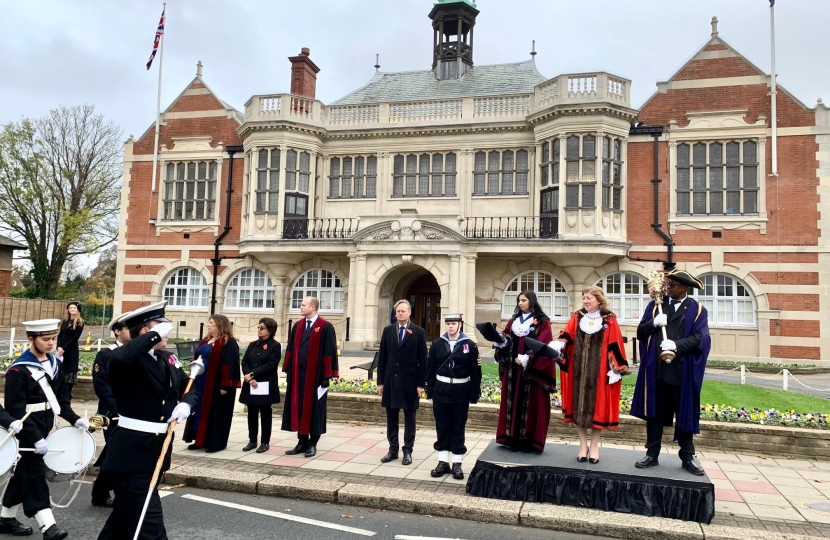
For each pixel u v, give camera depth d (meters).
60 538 5.21
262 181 23.62
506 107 22.83
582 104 20.41
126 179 26.22
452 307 20.45
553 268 21.95
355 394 10.65
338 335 23.56
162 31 25.78
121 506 4.53
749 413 9.33
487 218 22.62
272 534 5.44
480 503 6.11
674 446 8.95
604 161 20.80
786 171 20.38
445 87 26.28
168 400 4.82
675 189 21.20
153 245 25.72
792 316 19.97
